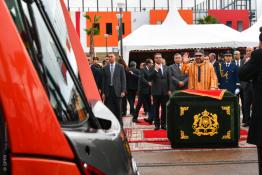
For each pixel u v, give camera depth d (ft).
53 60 6.73
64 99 6.59
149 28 72.95
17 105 5.33
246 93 37.78
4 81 5.32
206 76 35.14
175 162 24.81
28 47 5.89
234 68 40.27
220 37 69.62
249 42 67.72
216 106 28.14
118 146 6.78
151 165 24.16
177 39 70.23
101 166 6.07
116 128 7.77
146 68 43.62
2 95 5.32
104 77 39.47
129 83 48.98
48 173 5.44
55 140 5.50
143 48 69.41
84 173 5.74
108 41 192.03
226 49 75.51
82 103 7.34
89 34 181.47
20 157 5.37
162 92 36.78
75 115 6.74
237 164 24.16
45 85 5.96
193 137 28.27
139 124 42.22
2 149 5.39
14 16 5.83
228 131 28.19
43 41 6.53
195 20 207.82
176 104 28.25
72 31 9.85
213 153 26.99
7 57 5.35
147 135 34.27
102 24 191.42
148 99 43.42
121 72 39.37
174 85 36.42
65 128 6.13
